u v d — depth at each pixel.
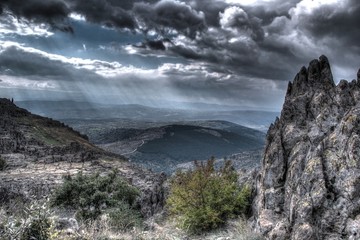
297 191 17.53
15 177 87.12
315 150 18.33
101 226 17.55
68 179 28.94
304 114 21.72
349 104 20.17
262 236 18.11
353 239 14.66
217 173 26.38
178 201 24.25
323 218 15.88
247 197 23.42
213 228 22.42
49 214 13.89
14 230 12.60
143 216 30.11
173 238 20.11
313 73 23.27
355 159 16.38
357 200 15.57
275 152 20.88
